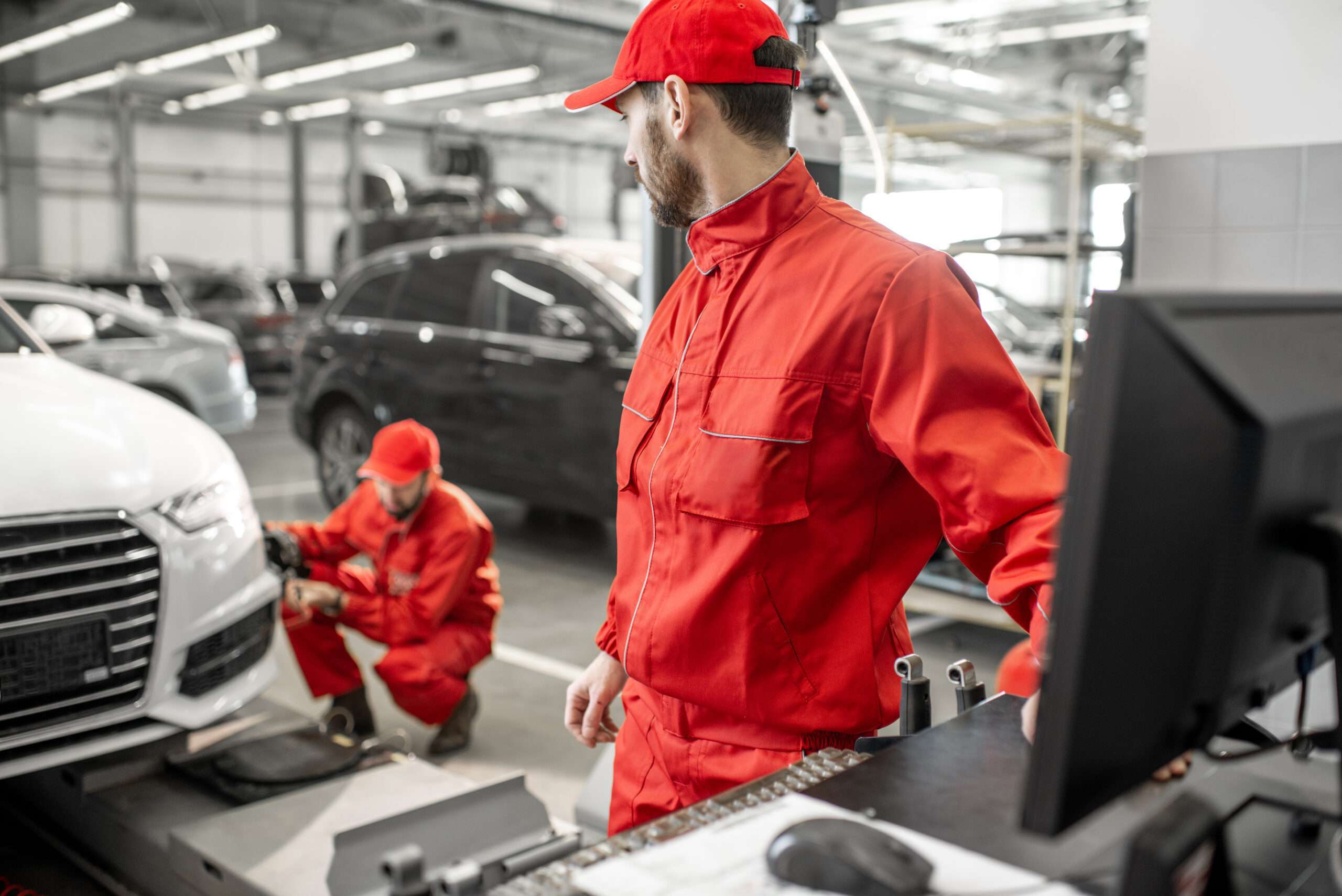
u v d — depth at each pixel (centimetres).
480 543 294
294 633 286
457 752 295
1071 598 52
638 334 465
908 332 99
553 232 1184
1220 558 58
